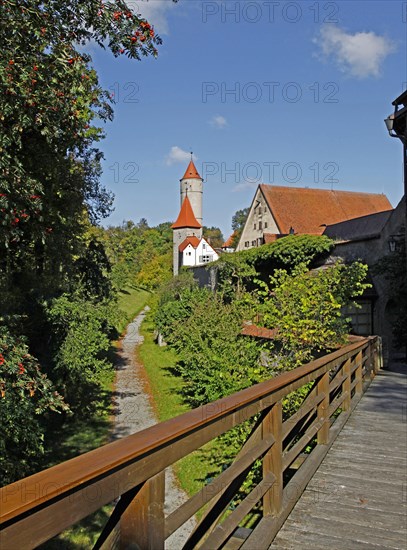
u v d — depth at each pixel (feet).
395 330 55.93
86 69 23.75
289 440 16.66
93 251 64.44
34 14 20.20
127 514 5.78
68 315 44.06
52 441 40.63
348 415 23.90
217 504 9.25
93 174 53.67
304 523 11.88
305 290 32.86
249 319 42.93
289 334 31.48
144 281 198.39
